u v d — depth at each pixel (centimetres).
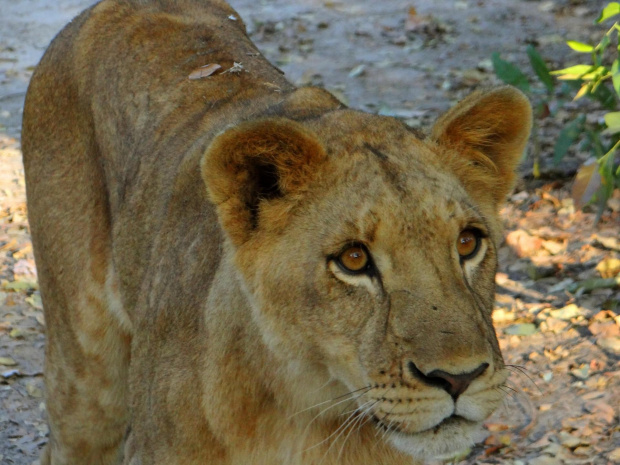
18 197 1450
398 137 572
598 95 1265
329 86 1755
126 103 757
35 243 800
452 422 512
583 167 1102
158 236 672
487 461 835
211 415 581
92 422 782
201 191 641
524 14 2019
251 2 2230
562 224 1216
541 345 983
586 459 820
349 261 528
